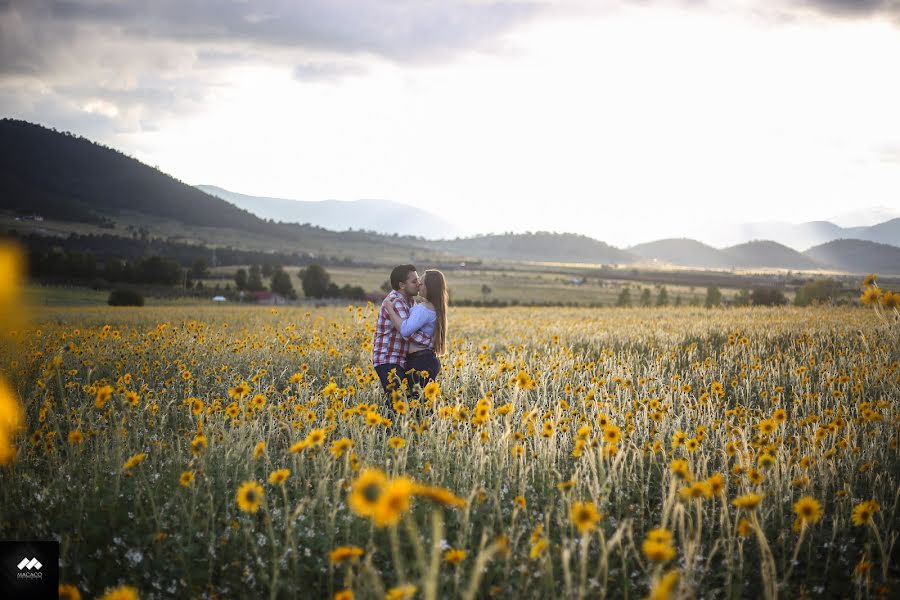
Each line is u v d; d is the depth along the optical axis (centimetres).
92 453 526
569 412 621
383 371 695
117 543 386
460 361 909
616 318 2377
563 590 331
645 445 541
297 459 492
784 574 377
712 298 6216
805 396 724
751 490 440
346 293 10875
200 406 509
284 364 1021
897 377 770
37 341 1078
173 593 349
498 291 15800
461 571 355
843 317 1903
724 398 836
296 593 344
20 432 539
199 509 436
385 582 353
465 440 540
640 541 417
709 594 351
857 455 520
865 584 348
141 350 1002
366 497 185
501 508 451
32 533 402
